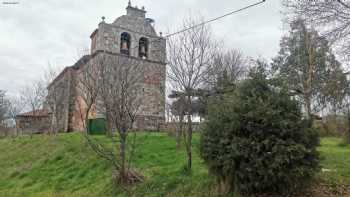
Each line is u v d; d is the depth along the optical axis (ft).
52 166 47.70
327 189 25.22
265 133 23.11
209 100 35.60
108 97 36.40
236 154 22.81
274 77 26.89
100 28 91.71
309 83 60.03
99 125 69.51
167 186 30.45
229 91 28.37
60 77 89.71
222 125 24.54
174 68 37.78
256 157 22.52
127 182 33.22
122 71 42.80
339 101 64.64
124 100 35.83
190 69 37.29
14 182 44.78
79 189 36.52
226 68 51.65
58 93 88.63
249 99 24.47
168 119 57.52
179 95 38.68
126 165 38.47
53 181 41.19
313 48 52.80
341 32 32.07
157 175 33.68
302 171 21.90
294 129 23.00
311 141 23.59
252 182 22.86
